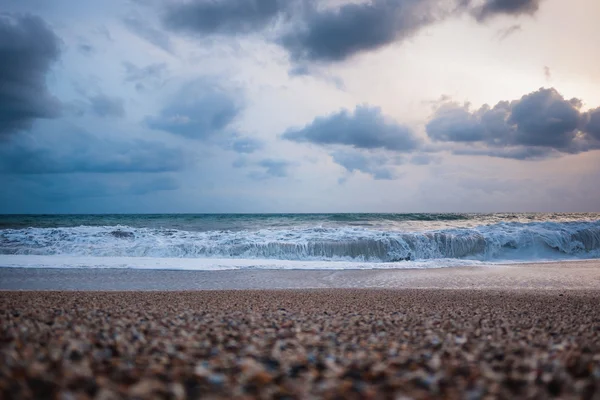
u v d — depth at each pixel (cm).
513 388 315
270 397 284
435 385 317
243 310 742
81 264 1528
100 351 403
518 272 1513
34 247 1802
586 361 397
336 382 320
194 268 1508
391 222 3756
